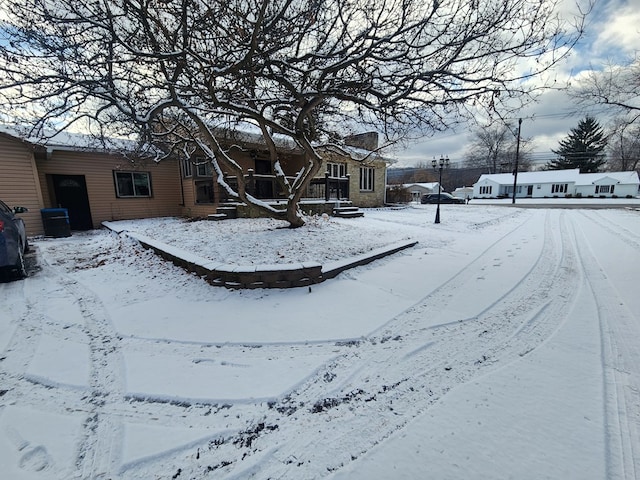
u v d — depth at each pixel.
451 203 26.41
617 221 10.85
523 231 8.88
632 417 1.75
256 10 3.44
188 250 5.32
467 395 1.99
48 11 3.30
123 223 10.19
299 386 2.15
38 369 2.38
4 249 4.47
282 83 4.17
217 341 2.78
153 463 1.54
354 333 2.88
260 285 4.02
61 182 10.14
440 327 2.97
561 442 1.59
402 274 4.65
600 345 2.54
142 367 2.40
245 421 1.83
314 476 1.46
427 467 1.47
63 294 4.08
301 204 9.78
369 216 12.60
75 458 1.57
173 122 6.73
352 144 10.38
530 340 2.68
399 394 2.04
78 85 3.81
